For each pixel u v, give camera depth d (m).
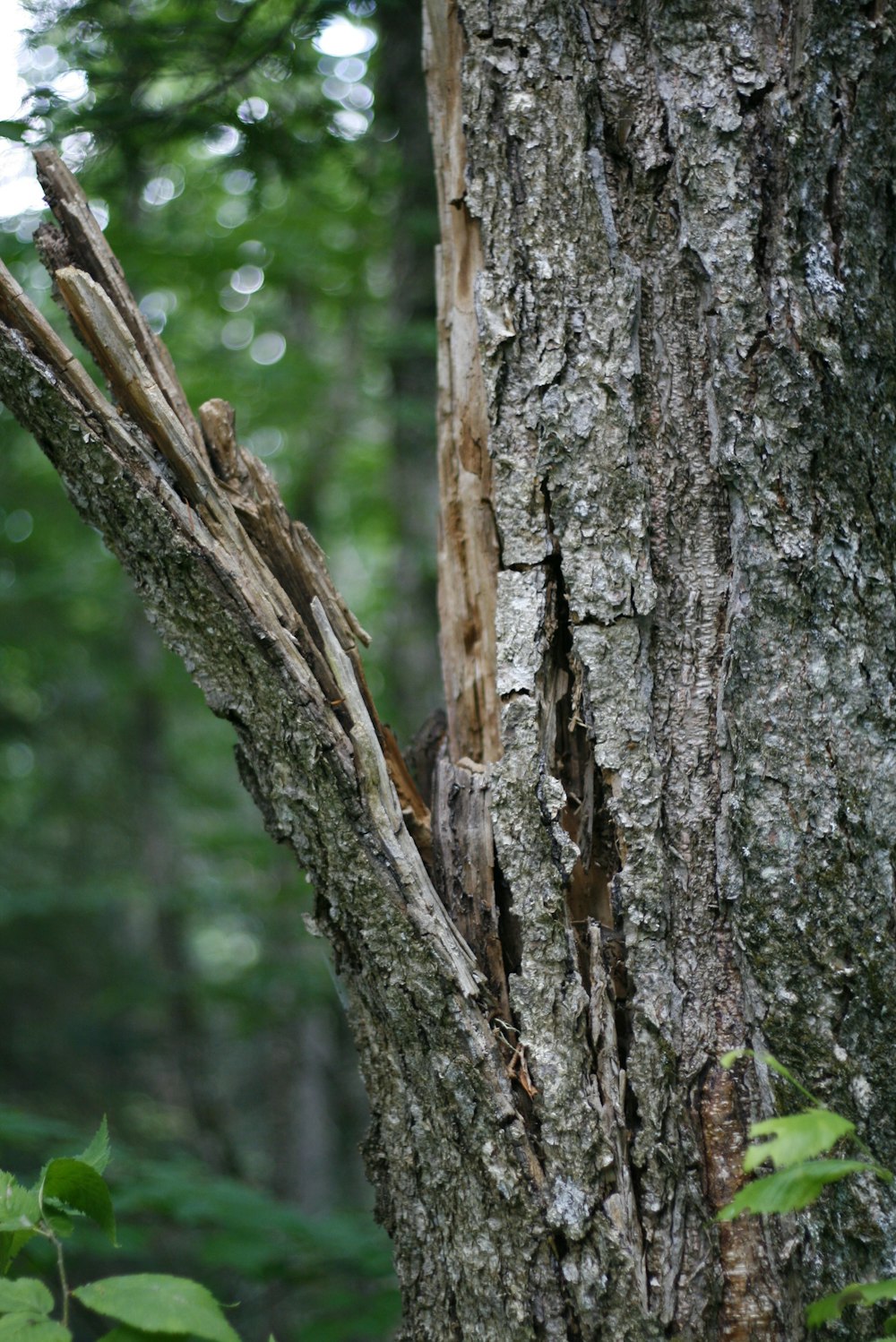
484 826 1.44
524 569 1.45
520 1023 1.34
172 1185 3.16
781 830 1.31
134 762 8.75
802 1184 0.95
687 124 1.41
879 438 1.37
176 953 8.07
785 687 1.33
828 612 1.33
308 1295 3.46
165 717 9.07
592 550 1.41
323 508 8.58
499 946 1.40
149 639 8.45
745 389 1.36
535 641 1.42
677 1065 1.31
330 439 7.55
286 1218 3.10
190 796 9.23
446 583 1.71
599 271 1.43
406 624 4.57
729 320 1.37
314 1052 7.74
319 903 1.44
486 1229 1.30
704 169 1.40
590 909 1.40
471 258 1.59
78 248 1.48
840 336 1.34
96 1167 1.18
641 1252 1.27
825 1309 1.03
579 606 1.40
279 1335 4.34
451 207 1.62
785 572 1.33
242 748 1.45
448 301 1.67
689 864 1.36
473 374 1.61
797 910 1.29
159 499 1.36
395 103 3.79
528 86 1.46
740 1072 1.31
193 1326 0.97
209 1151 7.43
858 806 1.30
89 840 9.12
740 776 1.33
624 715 1.38
